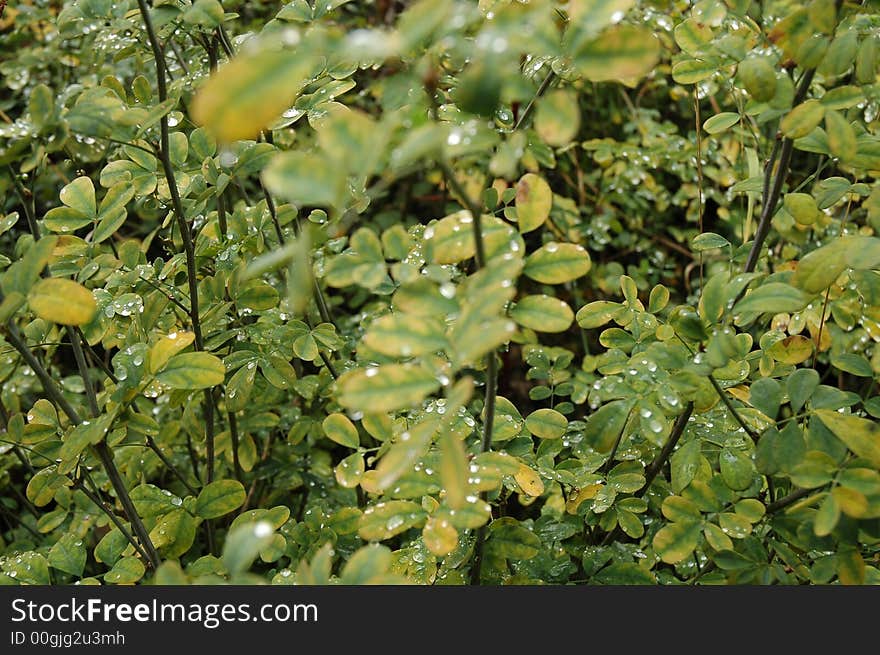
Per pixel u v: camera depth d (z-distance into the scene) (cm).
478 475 92
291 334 138
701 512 108
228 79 50
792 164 234
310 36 57
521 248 79
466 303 70
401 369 68
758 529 113
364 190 113
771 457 92
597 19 64
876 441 87
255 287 133
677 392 104
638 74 65
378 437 107
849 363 105
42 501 119
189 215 126
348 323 200
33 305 83
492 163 64
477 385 161
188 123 168
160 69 116
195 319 132
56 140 92
